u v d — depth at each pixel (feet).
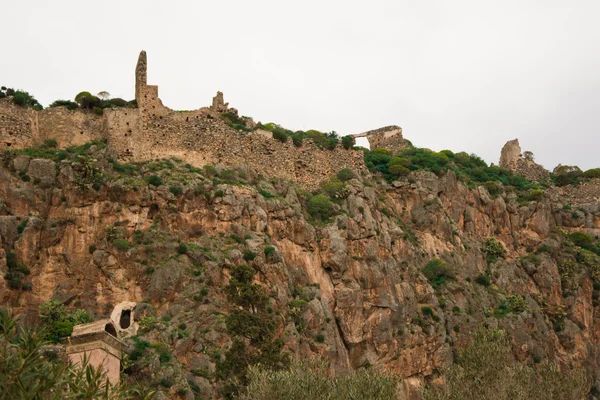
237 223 288.10
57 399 114.62
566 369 361.51
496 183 422.82
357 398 200.23
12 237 255.09
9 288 245.86
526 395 219.00
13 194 263.08
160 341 229.25
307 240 303.89
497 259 384.47
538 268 390.21
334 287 302.45
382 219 345.10
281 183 328.49
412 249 344.08
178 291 257.14
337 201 337.72
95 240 266.77
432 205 371.35
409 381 300.20
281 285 275.39
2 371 115.44
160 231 273.13
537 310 367.45
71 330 225.15
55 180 272.31
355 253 316.60
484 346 228.84
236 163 324.80
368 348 295.89
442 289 338.75
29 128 288.51
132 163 300.40
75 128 298.97
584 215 453.99
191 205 284.20
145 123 309.83
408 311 314.55
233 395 215.31
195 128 320.70
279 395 193.67
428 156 413.18
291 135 366.02
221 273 266.98
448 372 232.12
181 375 217.36
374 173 386.52
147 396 135.74
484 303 351.46
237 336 236.02
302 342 268.62
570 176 482.69
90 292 256.11
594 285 405.59
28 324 235.40
